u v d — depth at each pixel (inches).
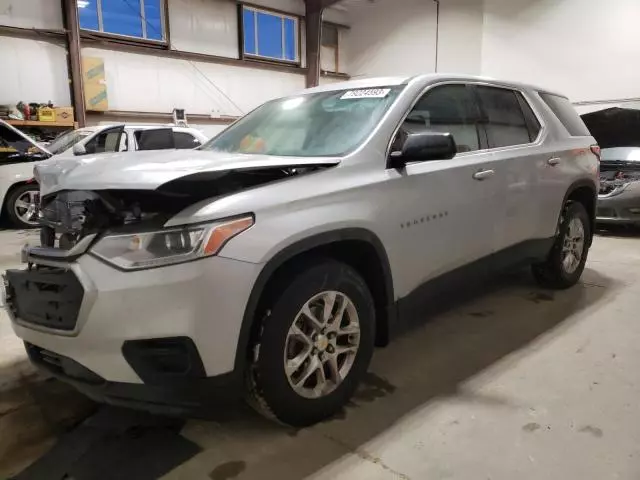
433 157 91.8
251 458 76.8
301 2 594.6
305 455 77.2
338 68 662.5
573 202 154.9
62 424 87.9
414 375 102.9
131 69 461.7
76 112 422.6
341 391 87.4
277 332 76.5
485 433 82.0
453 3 556.4
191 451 79.0
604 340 119.3
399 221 93.9
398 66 619.2
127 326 67.8
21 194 293.3
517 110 136.3
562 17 479.8
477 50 544.7
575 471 72.2
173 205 73.5
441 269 106.7
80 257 70.7
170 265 67.7
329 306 83.8
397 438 81.0
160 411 72.3
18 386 102.0
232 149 115.0
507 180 122.1
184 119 487.2
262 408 79.6
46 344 75.1
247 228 71.8
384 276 92.7
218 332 70.0
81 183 74.6
